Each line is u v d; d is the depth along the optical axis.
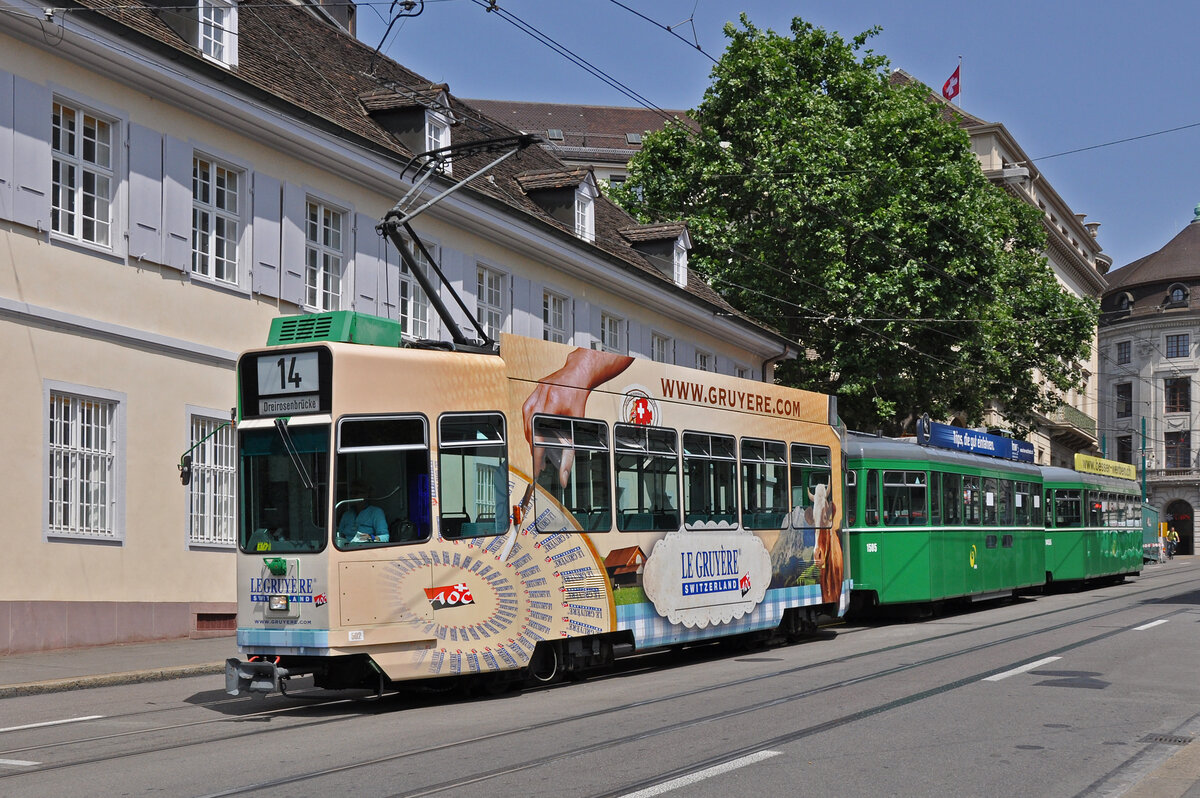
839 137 34.72
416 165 23.95
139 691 13.91
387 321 12.52
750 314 37.47
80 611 17.31
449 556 12.23
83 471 17.66
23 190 16.67
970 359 36.19
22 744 10.06
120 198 18.31
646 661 16.67
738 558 16.75
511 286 27.77
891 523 22.48
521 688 13.56
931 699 11.90
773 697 12.16
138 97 18.61
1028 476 28.42
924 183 34.31
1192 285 93.00
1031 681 13.23
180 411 19.25
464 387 12.63
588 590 13.85
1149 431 93.88
